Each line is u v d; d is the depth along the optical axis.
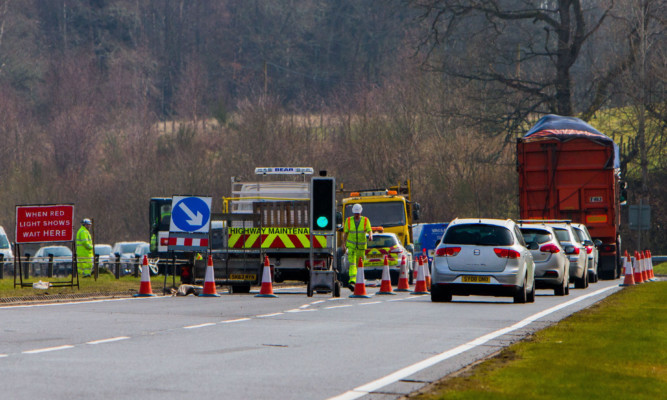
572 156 100.31
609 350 33.53
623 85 189.38
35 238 73.12
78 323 43.28
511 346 34.72
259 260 70.69
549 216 100.50
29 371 27.52
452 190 194.62
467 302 63.03
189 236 70.94
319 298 66.50
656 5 187.25
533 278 65.00
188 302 60.16
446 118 198.88
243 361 30.34
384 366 29.47
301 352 32.88
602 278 107.12
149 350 32.97
